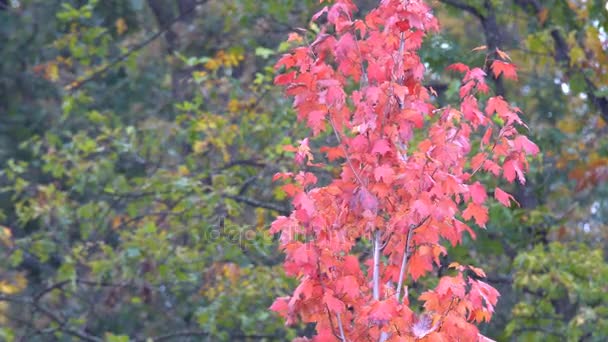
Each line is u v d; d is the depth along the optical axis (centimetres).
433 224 506
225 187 1097
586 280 1054
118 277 1131
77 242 1178
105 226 1130
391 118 506
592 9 1123
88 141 1116
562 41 1195
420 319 473
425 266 517
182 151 1276
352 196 493
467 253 1123
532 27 1193
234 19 1318
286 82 519
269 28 1315
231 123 1202
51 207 1140
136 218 1139
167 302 1262
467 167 939
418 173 488
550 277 1034
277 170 1130
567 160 1183
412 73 517
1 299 1198
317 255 486
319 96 499
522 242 1191
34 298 1194
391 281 528
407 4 500
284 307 507
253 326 1049
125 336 949
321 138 1115
